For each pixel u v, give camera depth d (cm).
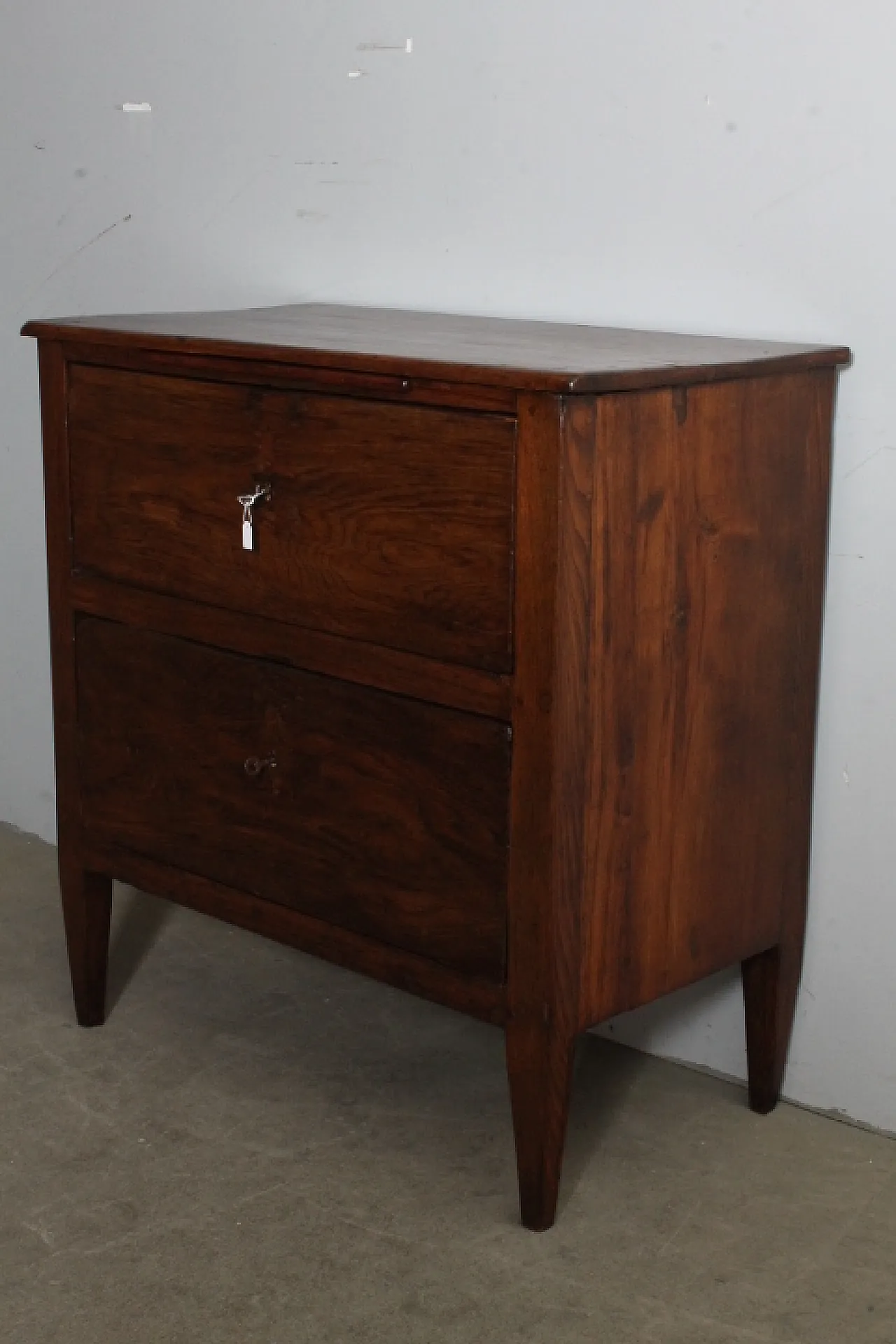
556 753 150
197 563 178
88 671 194
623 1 184
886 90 168
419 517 156
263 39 219
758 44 175
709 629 164
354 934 173
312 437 163
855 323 174
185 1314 153
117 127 238
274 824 178
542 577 146
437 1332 151
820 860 187
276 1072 198
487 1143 182
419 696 160
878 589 177
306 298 223
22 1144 181
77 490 189
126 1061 200
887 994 184
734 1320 153
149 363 177
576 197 193
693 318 186
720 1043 198
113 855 197
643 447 151
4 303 257
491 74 198
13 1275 159
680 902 169
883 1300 157
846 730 182
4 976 222
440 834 162
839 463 177
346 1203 171
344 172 215
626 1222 168
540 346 166
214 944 232
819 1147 183
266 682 174
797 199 176
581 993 160
